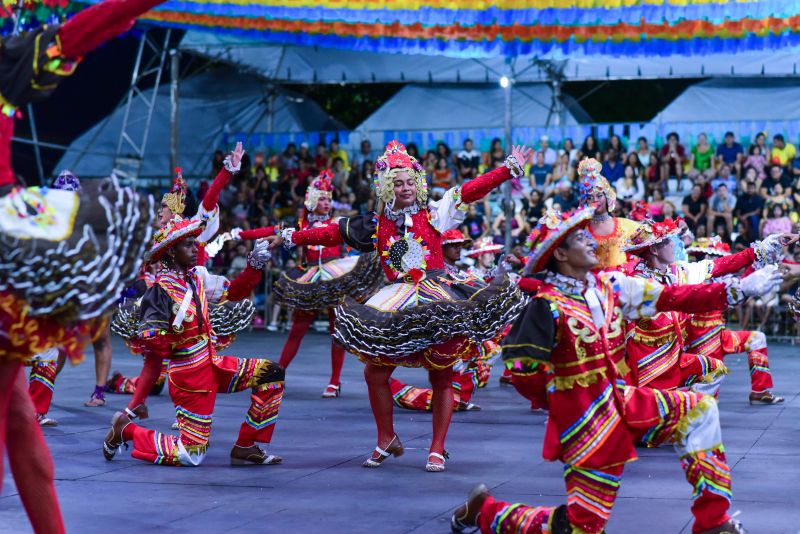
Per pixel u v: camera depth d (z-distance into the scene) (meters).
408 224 5.68
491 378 10.58
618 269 5.88
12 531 4.19
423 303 5.49
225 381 5.69
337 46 15.13
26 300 2.95
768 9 12.24
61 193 3.07
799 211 15.20
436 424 5.58
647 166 16.89
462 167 17.66
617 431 3.67
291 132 19.47
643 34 13.84
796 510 4.47
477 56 14.60
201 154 19.30
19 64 2.98
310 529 4.22
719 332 7.09
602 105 21.19
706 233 15.73
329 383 9.52
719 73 17.45
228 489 5.05
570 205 16.02
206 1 13.50
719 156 17.00
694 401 3.78
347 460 5.86
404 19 13.42
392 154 5.75
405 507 4.63
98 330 3.17
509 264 5.69
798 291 7.43
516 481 5.22
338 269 9.05
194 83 19.09
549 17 13.05
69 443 6.44
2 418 3.11
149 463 5.76
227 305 6.71
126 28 3.05
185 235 5.61
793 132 17.19
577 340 3.68
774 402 8.29
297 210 17.73
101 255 3.01
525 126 18.41
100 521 4.37
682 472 5.39
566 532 3.67
